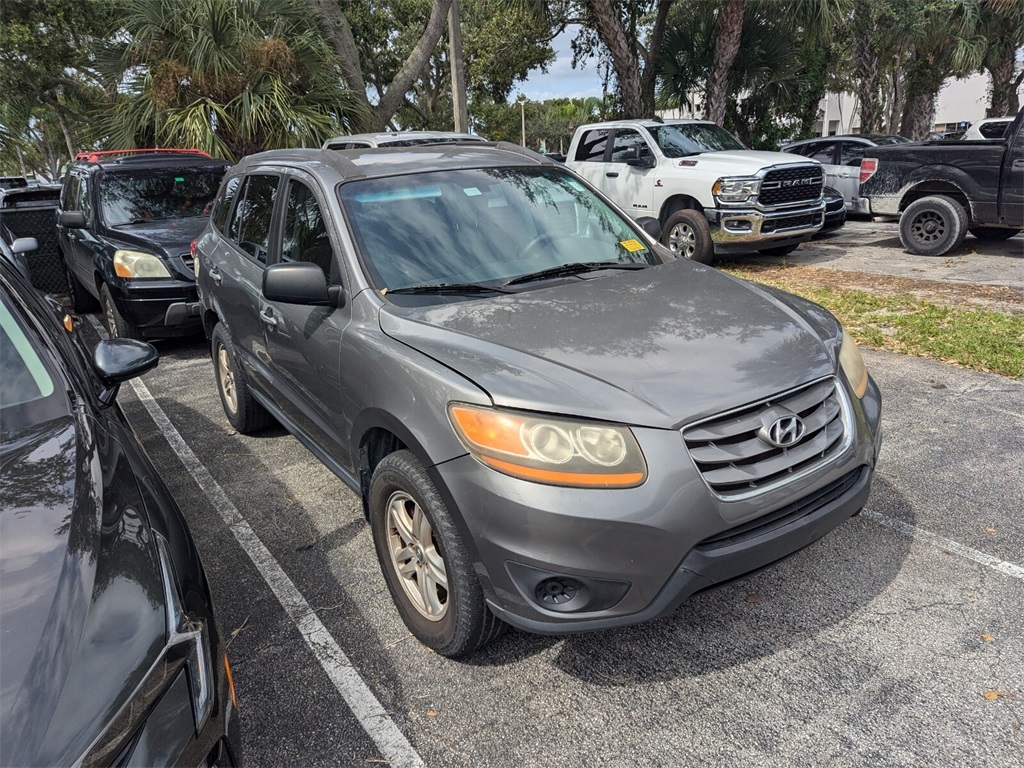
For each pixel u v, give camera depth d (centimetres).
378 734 241
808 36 1583
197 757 158
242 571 341
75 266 820
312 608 310
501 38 2152
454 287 309
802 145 1421
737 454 234
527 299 299
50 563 168
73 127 2600
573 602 229
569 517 219
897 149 1015
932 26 2048
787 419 244
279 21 1156
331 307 316
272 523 383
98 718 143
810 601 296
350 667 273
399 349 271
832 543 335
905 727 231
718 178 941
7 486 192
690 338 267
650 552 222
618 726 239
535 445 225
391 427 264
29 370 241
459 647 259
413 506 272
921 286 828
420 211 341
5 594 159
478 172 375
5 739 135
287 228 377
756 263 1050
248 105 1058
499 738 237
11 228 934
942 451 418
